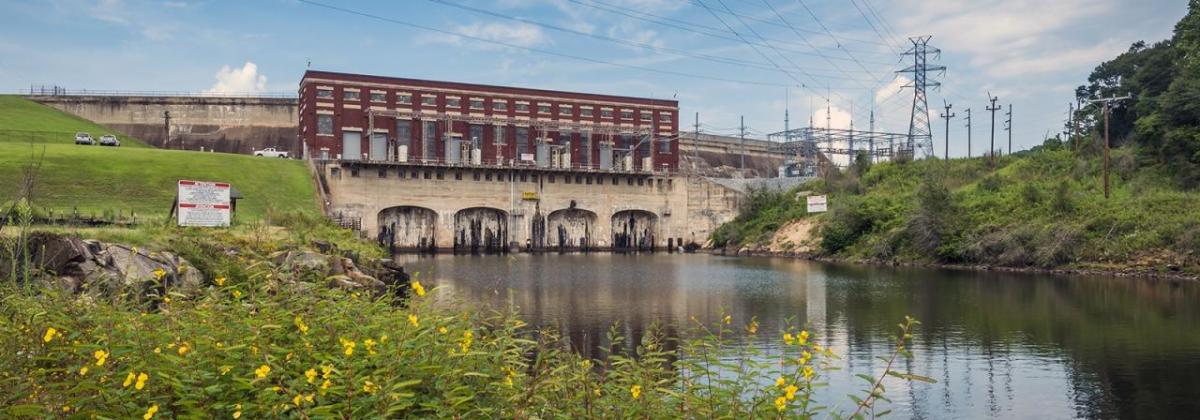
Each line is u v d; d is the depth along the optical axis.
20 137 108.12
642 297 48.91
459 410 9.45
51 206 63.69
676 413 10.76
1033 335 33.47
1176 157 85.31
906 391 23.59
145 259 25.00
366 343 9.58
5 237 19.56
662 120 130.38
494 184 115.19
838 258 94.38
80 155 87.81
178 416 8.62
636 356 27.62
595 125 122.69
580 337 32.53
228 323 10.49
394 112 109.69
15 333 9.98
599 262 89.00
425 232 111.25
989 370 26.52
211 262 28.11
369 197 106.25
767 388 10.95
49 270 20.73
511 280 60.94
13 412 8.14
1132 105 113.75
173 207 36.94
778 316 39.81
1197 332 34.00
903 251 87.06
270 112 133.12
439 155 115.00
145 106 133.00
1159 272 64.44
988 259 77.94
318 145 108.31
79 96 133.00
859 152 134.50
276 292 12.95
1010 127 118.81
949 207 85.06
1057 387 24.27
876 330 34.97
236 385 9.02
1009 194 89.06
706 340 15.91
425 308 11.44
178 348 9.55
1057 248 71.56
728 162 182.00
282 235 39.66
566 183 120.62
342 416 8.60
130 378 8.59
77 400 8.55
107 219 46.25
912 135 137.50
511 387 10.11
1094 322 37.19
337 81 109.50
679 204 129.12
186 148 130.38
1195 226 65.62
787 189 134.38
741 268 78.38
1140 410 21.81
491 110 118.06
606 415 10.68
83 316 10.57
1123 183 87.19
